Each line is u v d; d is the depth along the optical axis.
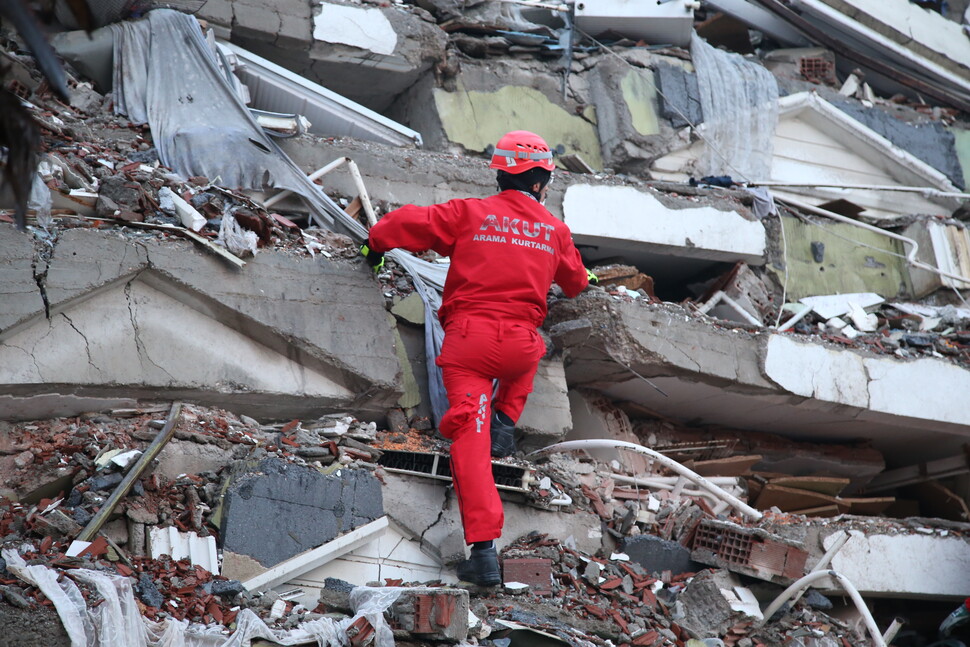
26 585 14.80
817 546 26.58
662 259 32.91
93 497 17.59
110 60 26.41
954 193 38.72
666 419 31.56
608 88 35.03
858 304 33.78
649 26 36.44
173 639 15.05
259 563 18.06
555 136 34.38
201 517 18.20
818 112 38.88
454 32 34.38
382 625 16.33
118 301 19.75
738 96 36.84
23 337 18.59
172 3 28.47
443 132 32.53
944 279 35.62
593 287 26.23
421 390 23.14
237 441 19.84
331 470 19.67
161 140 24.53
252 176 24.25
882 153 39.69
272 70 28.98
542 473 23.30
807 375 29.20
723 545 24.00
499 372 20.20
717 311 32.50
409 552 20.30
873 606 32.06
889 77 42.12
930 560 28.38
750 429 33.25
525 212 20.95
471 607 18.72
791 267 34.31
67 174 21.11
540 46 35.41
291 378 21.39
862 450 34.97
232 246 21.03
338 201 26.27
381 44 31.66
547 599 20.39
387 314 22.89
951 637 28.88
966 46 43.97
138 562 17.00
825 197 38.94
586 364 27.12
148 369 19.73
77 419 19.27
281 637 15.84
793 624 23.78
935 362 31.73
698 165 35.94
